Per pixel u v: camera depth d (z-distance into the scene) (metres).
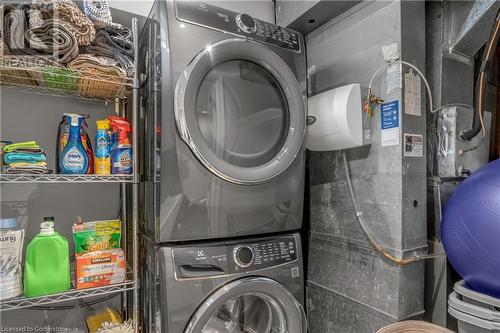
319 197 1.80
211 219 1.22
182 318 1.14
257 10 2.10
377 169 1.45
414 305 1.37
